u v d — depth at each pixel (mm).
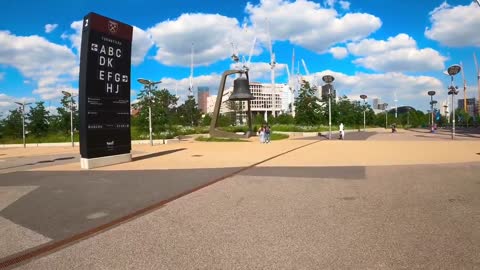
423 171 11273
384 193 8039
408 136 37469
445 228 5398
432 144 23672
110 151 15656
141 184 10281
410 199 7367
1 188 10227
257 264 4238
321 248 4695
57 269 4285
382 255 4410
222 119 66438
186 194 8617
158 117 36062
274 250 4672
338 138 34844
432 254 4406
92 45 14883
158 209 7164
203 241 5109
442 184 8953
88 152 14531
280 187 9141
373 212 6418
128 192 9086
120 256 4629
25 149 32469
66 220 6531
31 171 14281
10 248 5086
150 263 4363
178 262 4367
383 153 17812
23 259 4648
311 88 48938
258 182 10008
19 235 5684
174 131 39719
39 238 5512
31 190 9781
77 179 11617
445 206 6703
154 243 5090
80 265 4379
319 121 49344
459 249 4547
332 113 58500
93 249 4934
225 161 15836
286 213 6500
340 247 4715
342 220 5957
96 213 6996
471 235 5059
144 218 6508
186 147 25875
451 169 11547
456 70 30891
